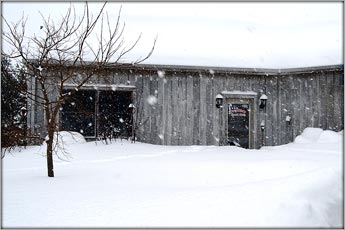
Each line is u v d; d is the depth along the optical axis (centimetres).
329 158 813
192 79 1255
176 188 473
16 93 1107
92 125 1176
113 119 1194
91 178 562
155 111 1223
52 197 427
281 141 1322
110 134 1172
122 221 331
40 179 553
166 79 1234
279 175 585
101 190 464
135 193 441
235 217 335
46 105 589
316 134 1174
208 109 1266
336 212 403
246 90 1303
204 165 715
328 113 1305
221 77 1281
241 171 633
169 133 1230
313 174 508
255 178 560
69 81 1107
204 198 400
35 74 591
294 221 343
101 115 1175
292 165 698
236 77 1295
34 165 760
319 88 1312
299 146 1088
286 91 1329
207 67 1195
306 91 1320
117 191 456
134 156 905
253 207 360
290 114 1326
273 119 1323
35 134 1088
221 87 1280
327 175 503
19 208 381
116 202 398
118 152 968
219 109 1273
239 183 507
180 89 1245
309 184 451
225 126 1277
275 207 363
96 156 895
